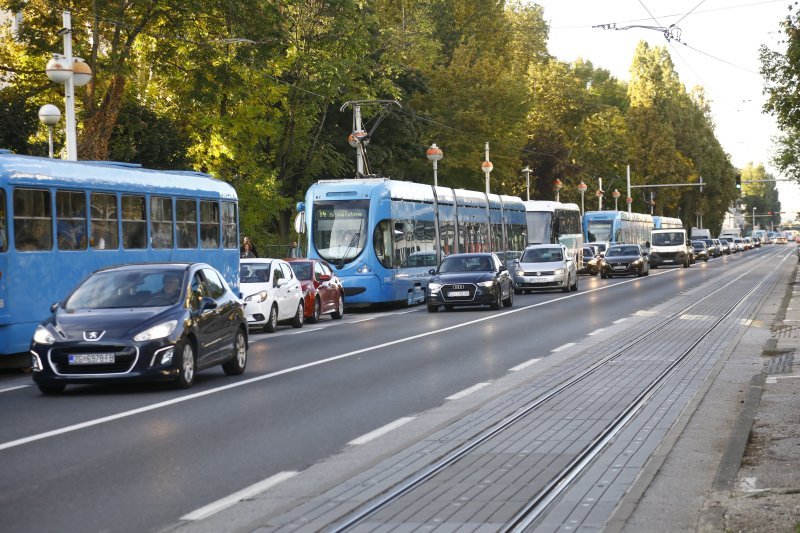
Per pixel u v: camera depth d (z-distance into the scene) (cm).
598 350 2158
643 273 6462
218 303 1769
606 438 1157
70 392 1633
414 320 3212
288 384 1677
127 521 800
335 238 3828
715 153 15188
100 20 3772
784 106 3912
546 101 10919
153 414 1370
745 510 812
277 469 1002
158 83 4722
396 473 971
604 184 13100
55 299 2153
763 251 15888
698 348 2192
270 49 4203
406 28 7775
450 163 8119
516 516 799
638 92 14188
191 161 4778
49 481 951
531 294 4681
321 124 6003
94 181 2325
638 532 750
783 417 1308
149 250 2561
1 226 2008
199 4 3875
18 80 4144
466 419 1297
